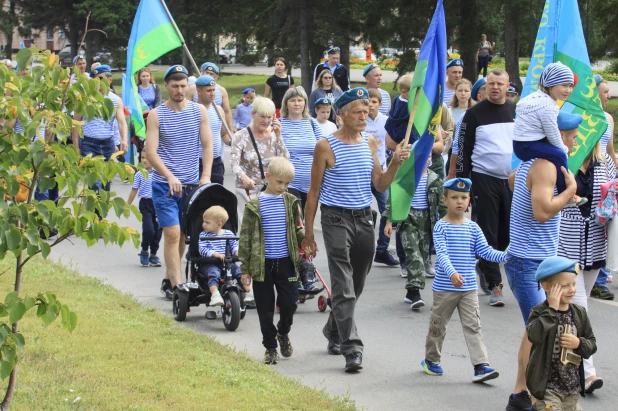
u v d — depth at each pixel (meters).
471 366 8.95
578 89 10.80
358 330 10.30
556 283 6.53
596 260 9.55
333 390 8.12
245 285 8.87
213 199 10.66
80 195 6.02
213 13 58.62
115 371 7.71
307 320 10.70
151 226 13.39
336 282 8.68
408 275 11.40
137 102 12.96
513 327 10.41
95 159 5.96
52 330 8.84
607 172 11.22
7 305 5.85
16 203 5.91
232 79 63.34
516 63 37.81
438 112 9.01
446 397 8.01
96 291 10.94
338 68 20.84
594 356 9.32
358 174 8.64
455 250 8.47
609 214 9.40
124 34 64.88
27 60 5.94
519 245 7.80
